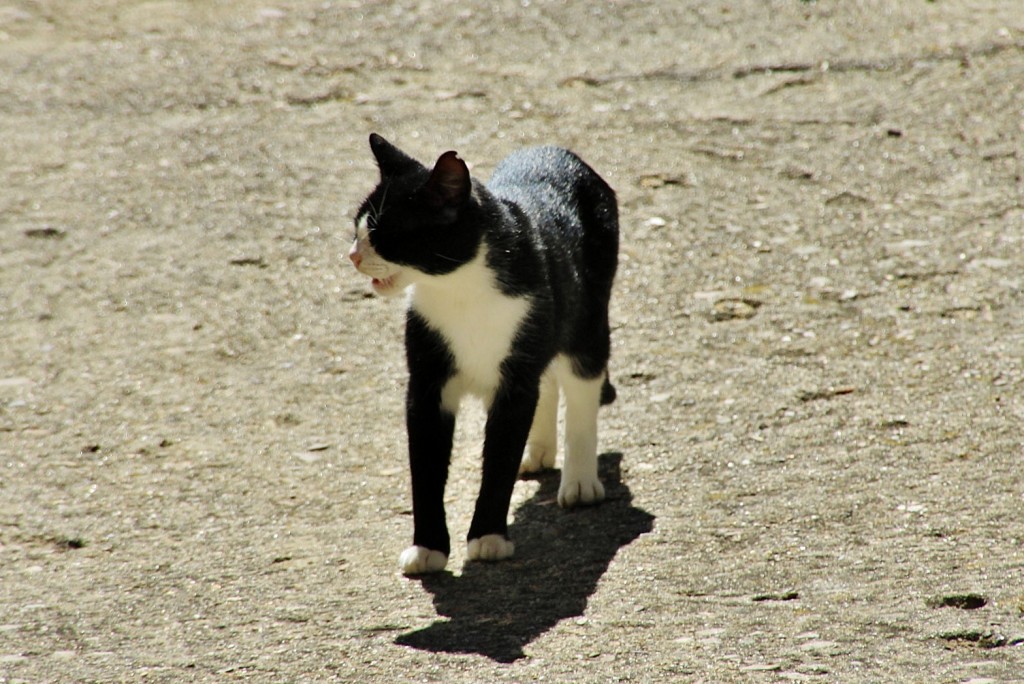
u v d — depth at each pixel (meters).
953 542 7.69
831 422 9.58
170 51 18.86
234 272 12.98
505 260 7.95
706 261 12.63
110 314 12.29
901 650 6.39
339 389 10.88
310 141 15.84
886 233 12.90
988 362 10.27
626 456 9.41
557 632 6.91
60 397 10.86
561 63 17.75
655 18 19.06
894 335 10.94
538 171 9.38
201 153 15.59
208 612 7.53
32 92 17.56
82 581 8.06
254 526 8.80
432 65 17.97
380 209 7.72
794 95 16.28
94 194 14.66
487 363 8.19
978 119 15.19
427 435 8.20
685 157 14.85
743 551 7.85
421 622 7.18
